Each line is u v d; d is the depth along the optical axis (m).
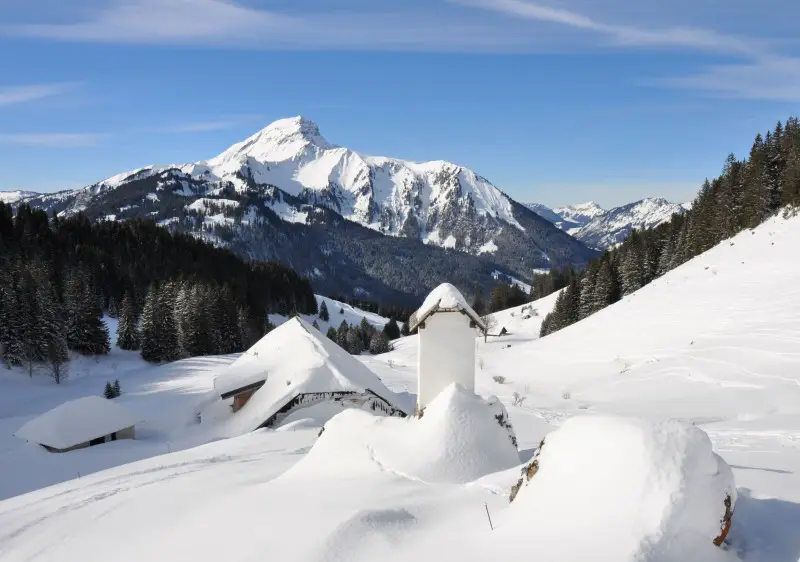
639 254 76.56
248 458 15.70
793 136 55.47
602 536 5.07
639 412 26.95
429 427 10.48
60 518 10.28
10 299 54.44
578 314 79.25
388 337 105.19
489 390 40.22
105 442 27.64
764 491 7.25
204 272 100.88
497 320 104.81
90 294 65.06
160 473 14.23
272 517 7.64
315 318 121.50
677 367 33.81
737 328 36.59
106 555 7.67
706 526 5.13
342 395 28.67
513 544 5.48
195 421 31.34
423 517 6.99
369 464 10.25
